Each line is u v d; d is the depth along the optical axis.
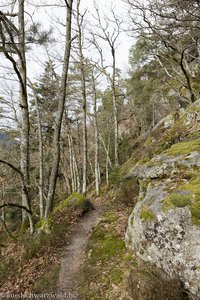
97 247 6.53
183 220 4.03
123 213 8.38
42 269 6.25
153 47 15.11
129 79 28.41
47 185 21.70
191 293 3.59
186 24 9.04
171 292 3.58
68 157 29.78
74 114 22.73
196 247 3.72
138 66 24.08
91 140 36.53
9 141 19.61
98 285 5.00
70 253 6.73
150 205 4.86
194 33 11.76
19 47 8.41
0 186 16.38
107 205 11.18
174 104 20.61
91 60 16.58
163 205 4.48
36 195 22.52
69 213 9.66
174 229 4.08
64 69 9.27
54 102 19.19
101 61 17.41
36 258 6.77
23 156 9.12
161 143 11.45
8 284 6.06
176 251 3.94
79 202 10.41
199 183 4.66
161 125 15.39
